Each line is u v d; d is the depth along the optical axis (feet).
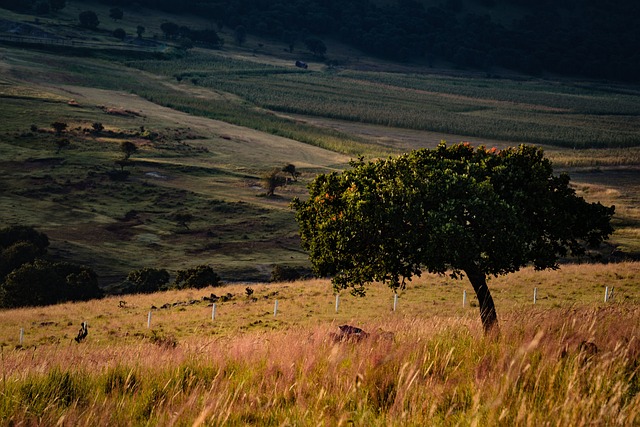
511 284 295.28
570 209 150.10
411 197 138.10
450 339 61.62
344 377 48.47
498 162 153.48
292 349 59.62
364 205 140.36
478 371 46.32
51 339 236.63
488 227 135.33
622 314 66.74
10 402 45.70
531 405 37.96
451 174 143.54
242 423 42.01
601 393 40.01
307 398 45.62
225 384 51.06
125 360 64.18
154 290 468.34
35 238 555.28
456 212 135.85
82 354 74.28
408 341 59.16
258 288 344.28
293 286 341.00
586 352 48.47
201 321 257.55
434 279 321.93
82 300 417.28
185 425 41.11
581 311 68.44
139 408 46.34
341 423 36.14
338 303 272.72
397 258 143.54
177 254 606.14
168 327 248.73
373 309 258.37
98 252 586.04
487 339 59.06
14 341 235.40
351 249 144.15
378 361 49.26
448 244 132.57
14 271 412.98
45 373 55.67
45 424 41.29
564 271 326.03
